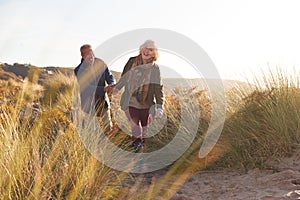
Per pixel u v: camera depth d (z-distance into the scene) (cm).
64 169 315
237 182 387
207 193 365
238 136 479
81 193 305
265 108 495
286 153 444
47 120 375
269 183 369
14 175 277
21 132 317
